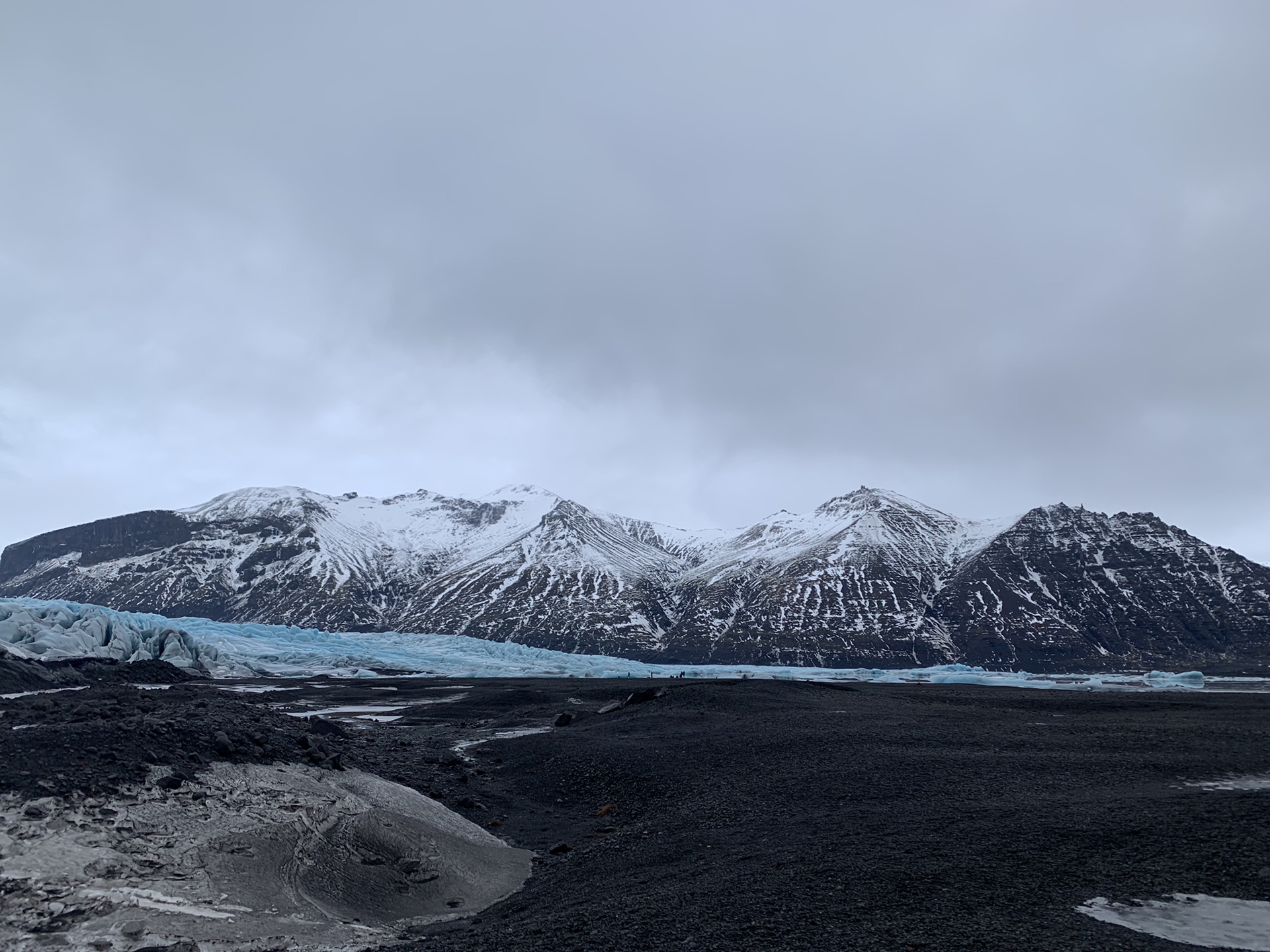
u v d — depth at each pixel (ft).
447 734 144.25
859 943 33.91
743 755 97.71
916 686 283.38
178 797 55.57
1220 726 117.60
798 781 80.12
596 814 81.82
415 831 64.54
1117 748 93.61
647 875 53.01
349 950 41.24
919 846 50.21
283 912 45.27
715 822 68.18
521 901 52.70
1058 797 65.67
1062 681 380.99
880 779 77.82
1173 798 61.11
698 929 37.40
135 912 39.81
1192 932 33.42
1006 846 48.65
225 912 42.96
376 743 115.24
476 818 79.51
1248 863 42.78
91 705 78.18
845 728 116.06
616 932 38.32
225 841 51.70
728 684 192.54
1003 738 104.78
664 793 84.17
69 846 45.14
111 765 56.59
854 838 54.75
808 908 39.17
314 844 55.72
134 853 46.83
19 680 188.34
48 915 38.06
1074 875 42.14
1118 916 35.78
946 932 34.60
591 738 120.16
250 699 192.03
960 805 64.28
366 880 54.03
